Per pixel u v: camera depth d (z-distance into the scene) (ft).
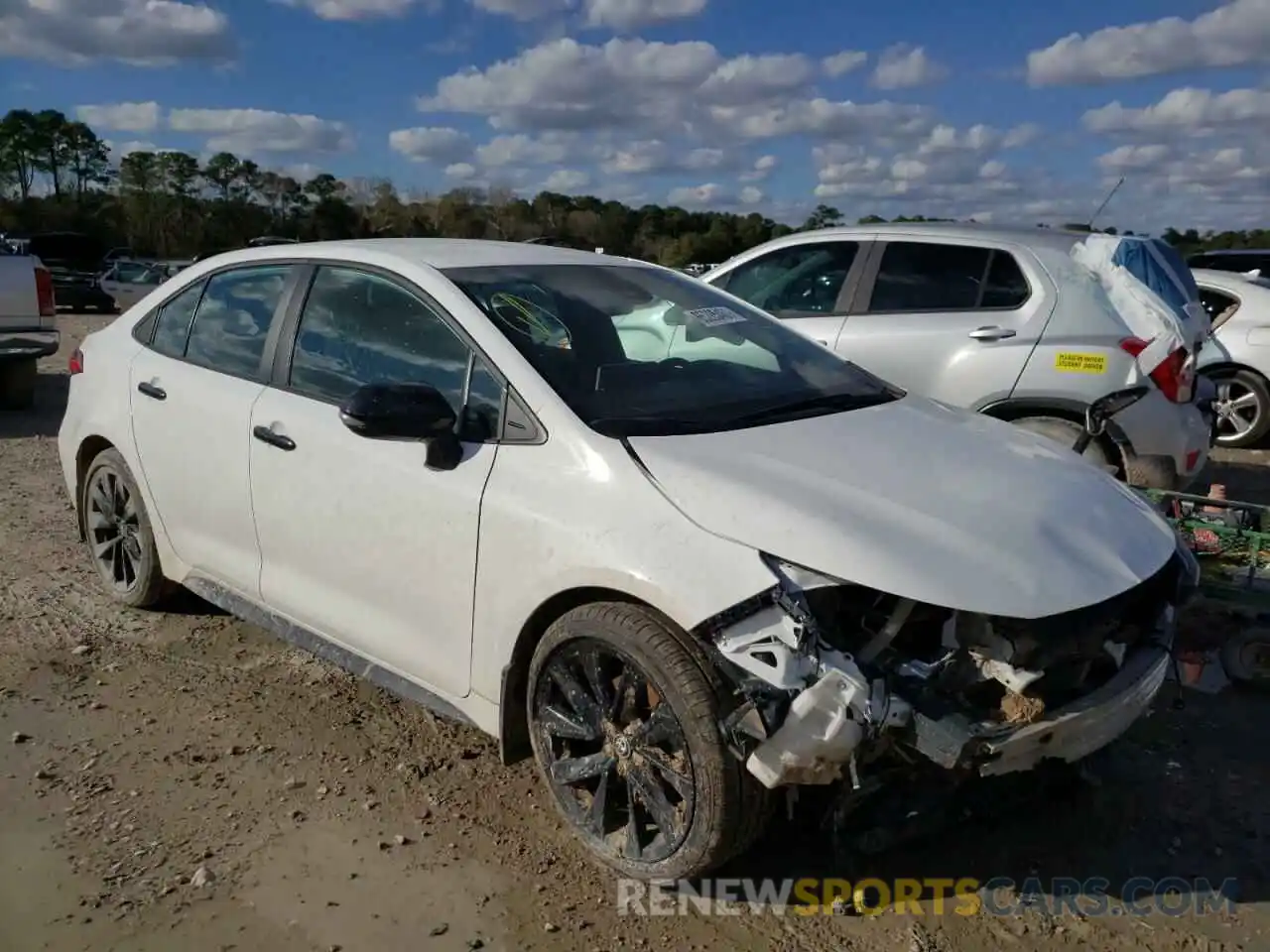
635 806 9.96
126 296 95.50
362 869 10.28
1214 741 13.01
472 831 10.93
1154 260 21.08
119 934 9.32
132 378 15.58
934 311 21.34
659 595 9.27
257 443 13.20
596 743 10.33
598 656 9.93
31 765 12.08
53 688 13.97
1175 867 10.54
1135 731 13.17
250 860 10.39
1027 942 9.45
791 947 9.32
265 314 14.03
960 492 10.14
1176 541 10.91
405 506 11.44
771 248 24.07
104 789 11.58
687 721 9.13
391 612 11.89
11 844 10.59
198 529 14.58
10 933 9.30
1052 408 19.92
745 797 9.11
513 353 11.26
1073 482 10.98
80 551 19.49
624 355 12.08
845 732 8.52
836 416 11.89
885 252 22.21
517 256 13.64
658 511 9.64
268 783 11.75
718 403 11.68
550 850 10.62
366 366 12.54
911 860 10.53
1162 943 9.46
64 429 17.28
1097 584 9.32
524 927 9.52
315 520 12.50
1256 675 14.12
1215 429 32.81
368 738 12.76
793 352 13.78
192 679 14.26
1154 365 19.12
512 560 10.45
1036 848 10.78
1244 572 15.08
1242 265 36.22
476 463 10.95
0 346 33.58
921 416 12.36
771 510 9.37
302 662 14.80
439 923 9.55
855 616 9.11
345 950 9.21
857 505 9.61
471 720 11.25
